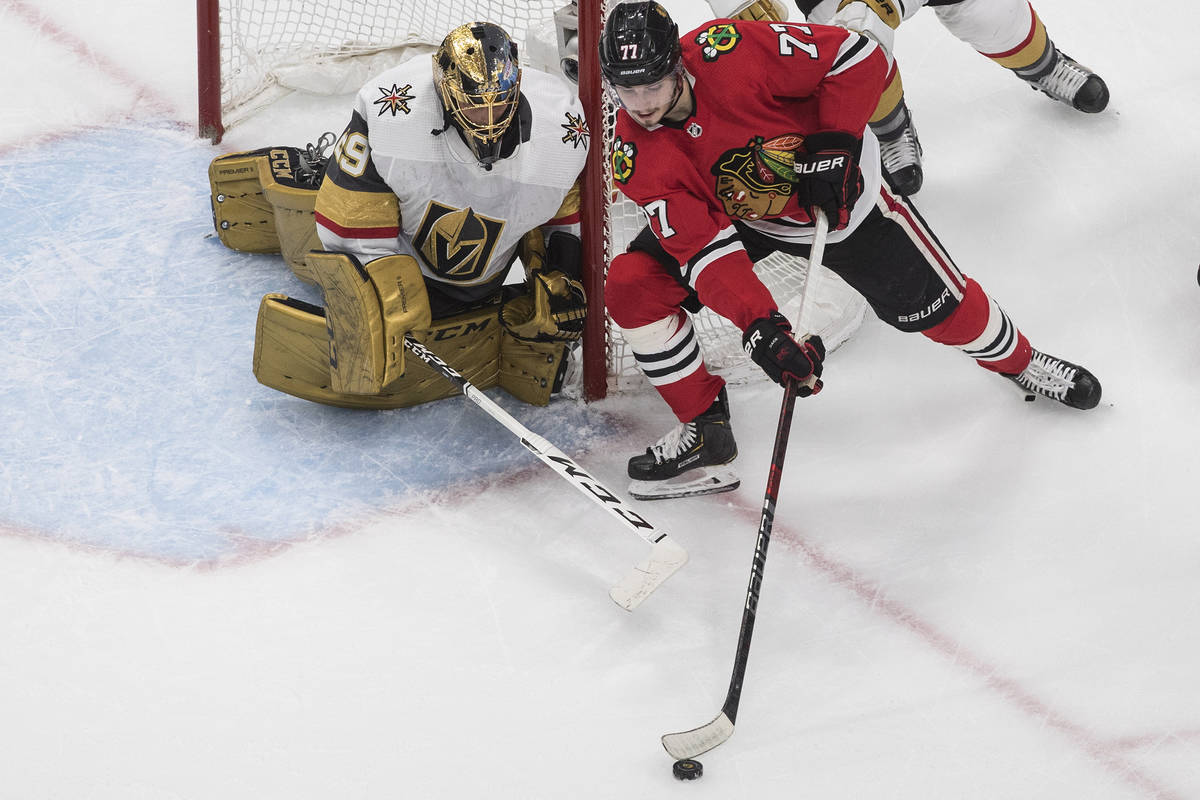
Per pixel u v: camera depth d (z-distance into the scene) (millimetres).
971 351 7453
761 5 8195
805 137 6203
